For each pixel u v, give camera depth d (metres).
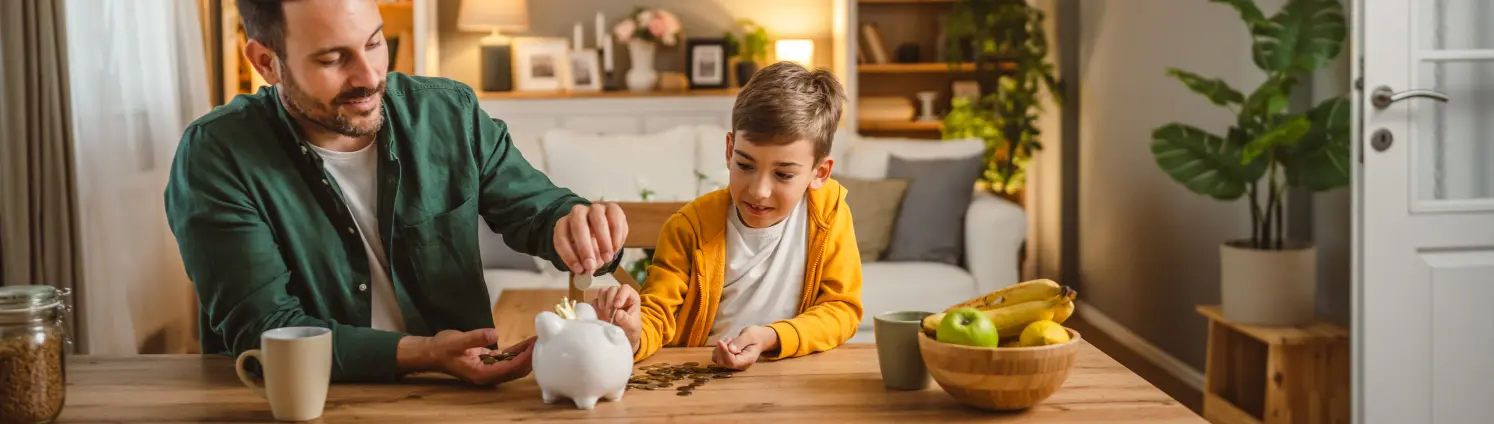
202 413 1.09
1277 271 2.85
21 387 1.02
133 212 3.36
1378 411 2.53
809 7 5.75
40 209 2.79
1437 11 2.47
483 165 1.45
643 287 1.45
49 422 1.05
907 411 1.09
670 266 1.46
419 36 5.22
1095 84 4.76
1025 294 1.13
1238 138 3.02
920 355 1.16
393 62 5.42
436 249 1.38
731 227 1.48
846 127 5.34
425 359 1.19
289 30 1.15
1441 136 2.50
